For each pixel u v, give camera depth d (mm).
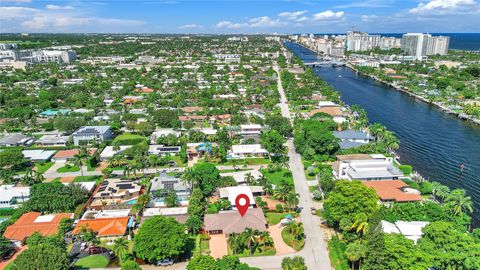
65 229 145625
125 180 193750
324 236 147000
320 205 171750
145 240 126938
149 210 162250
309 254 135250
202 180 182625
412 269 111062
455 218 144375
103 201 172750
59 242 130000
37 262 109938
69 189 170125
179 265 128625
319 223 156500
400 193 169375
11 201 172750
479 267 111062
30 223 149875
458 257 113000
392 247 116375
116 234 143000
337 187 152375
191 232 148250
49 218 154625
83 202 172500
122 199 175250
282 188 169875
